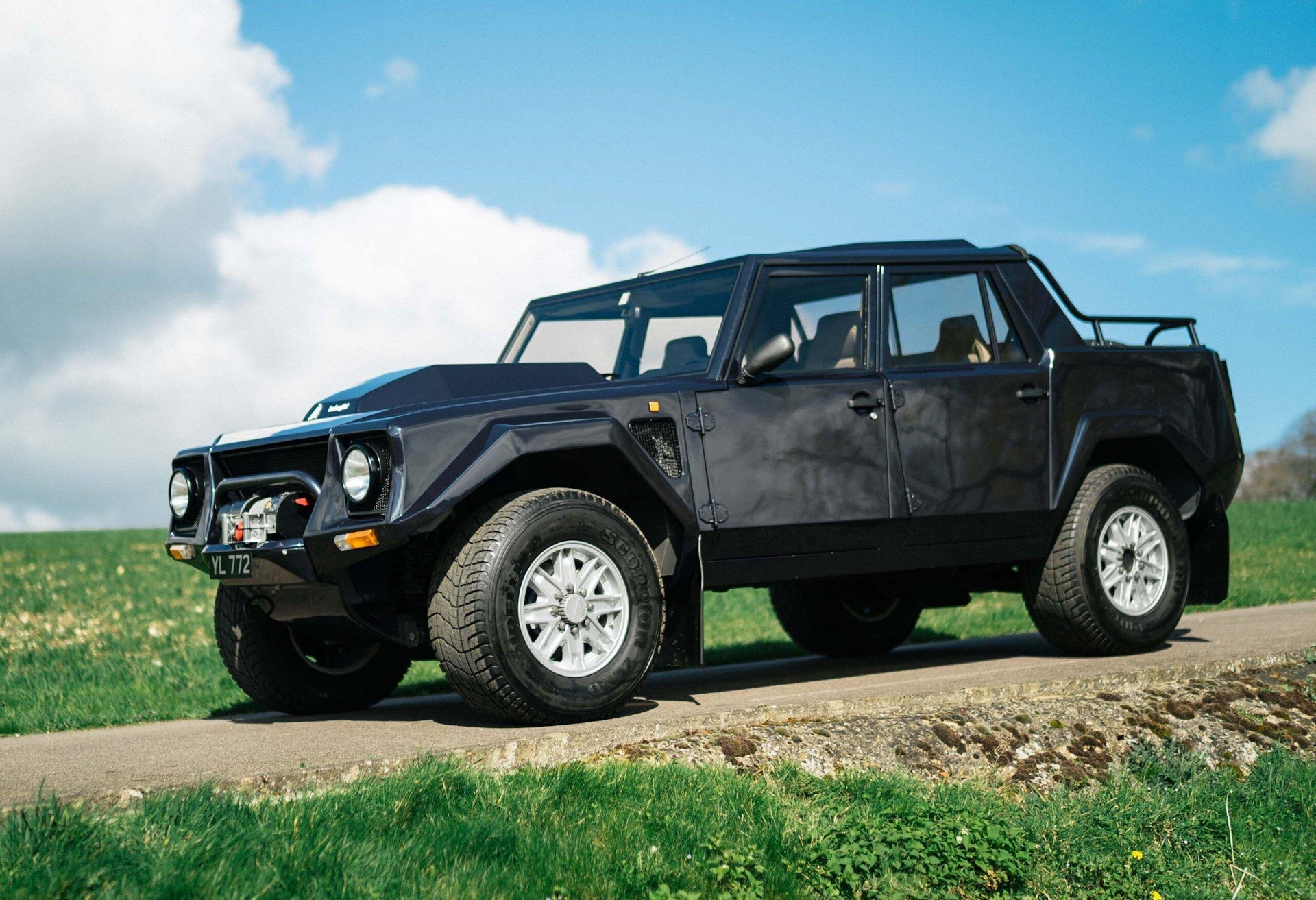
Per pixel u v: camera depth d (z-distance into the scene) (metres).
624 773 3.39
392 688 5.36
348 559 4.07
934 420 5.11
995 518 5.23
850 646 6.83
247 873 2.57
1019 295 5.61
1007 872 3.21
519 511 4.09
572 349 5.45
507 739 3.72
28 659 7.73
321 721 4.79
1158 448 5.93
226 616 5.04
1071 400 5.51
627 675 4.23
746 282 4.93
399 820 2.99
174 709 5.52
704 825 3.11
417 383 4.54
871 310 5.17
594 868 2.83
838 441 4.86
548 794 3.22
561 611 4.14
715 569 4.63
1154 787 3.98
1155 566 5.72
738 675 6.03
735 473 4.62
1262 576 11.48
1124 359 5.75
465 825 2.95
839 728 4.02
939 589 6.26
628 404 4.43
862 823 3.22
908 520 4.99
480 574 3.99
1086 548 5.46
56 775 3.41
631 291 5.41
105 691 6.12
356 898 2.55
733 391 4.69
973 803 3.56
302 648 5.13
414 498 3.95
